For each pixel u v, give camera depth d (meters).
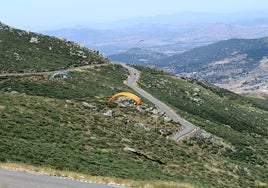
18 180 35.12
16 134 54.97
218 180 66.12
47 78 157.25
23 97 85.50
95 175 43.16
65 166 43.56
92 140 65.12
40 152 46.47
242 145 124.44
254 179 76.62
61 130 65.00
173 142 84.94
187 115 146.00
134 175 47.75
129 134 78.81
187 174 63.31
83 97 129.25
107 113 99.81
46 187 34.47
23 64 178.88
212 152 100.56
